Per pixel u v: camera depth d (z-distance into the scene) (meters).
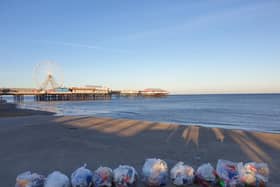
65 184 3.33
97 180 3.44
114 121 13.15
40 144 6.92
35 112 26.39
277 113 25.25
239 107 36.34
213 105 44.31
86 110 34.00
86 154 5.74
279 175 4.13
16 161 5.15
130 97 111.69
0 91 66.62
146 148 6.43
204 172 3.64
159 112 29.17
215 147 6.55
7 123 12.23
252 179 3.41
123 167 3.64
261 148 6.41
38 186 3.33
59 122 12.55
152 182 3.52
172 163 4.97
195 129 10.08
